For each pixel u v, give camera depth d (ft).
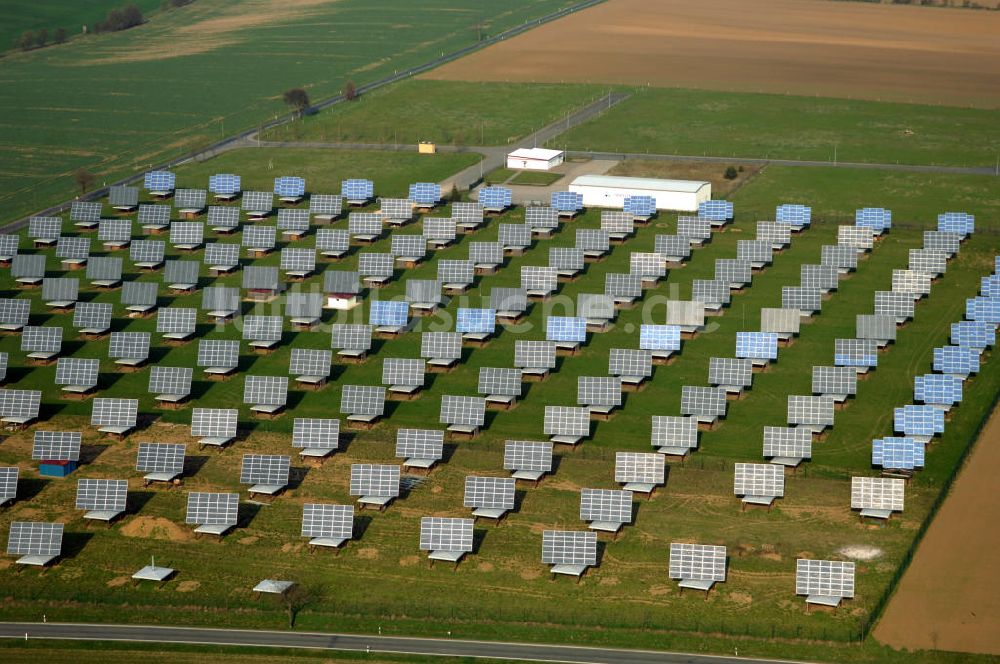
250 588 435.12
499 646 405.80
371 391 547.08
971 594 425.69
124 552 456.04
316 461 513.45
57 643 407.44
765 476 478.59
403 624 417.28
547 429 526.16
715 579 428.15
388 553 453.17
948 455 513.45
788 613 417.90
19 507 484.74
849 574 420.36
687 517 472.44
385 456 517.96
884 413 549.54
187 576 442.50
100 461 517.14
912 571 437.99
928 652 398.21
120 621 420.36
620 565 445.37
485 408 555.69
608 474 502.79
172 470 497.87
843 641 404.36
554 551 440.45
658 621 414.82
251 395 553.64
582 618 416.87
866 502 469.16
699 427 539.29
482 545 457.27
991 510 475.31
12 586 436.76
